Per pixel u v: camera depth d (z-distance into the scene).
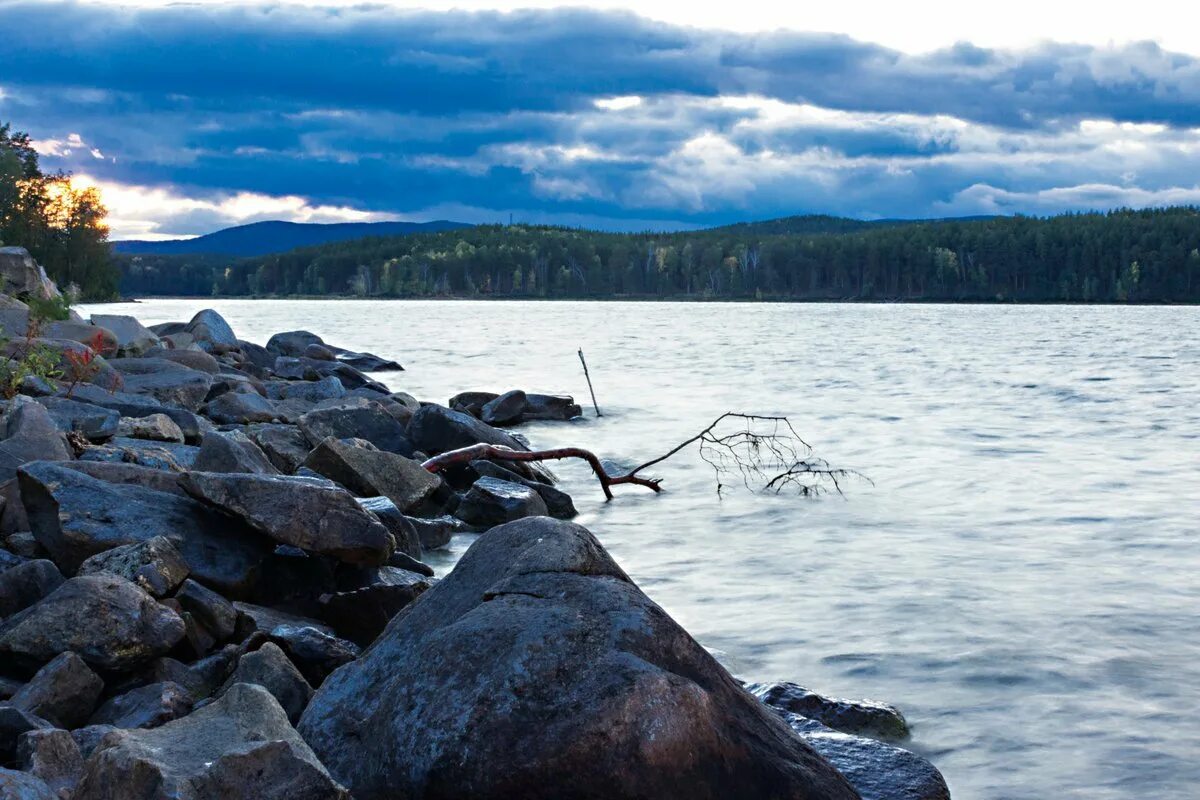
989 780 6.40
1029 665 8.30
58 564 8.19
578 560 5.32
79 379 16.20
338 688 5.28
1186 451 20.33
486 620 4.93
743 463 19.09
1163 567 11.34
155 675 6.75
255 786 4.22
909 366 42.22
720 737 4.62
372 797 4.66
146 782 4.13
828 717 7.12
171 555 7.75
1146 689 7.78
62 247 103.25
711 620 9.60
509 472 15.08
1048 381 35.66
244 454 11.24
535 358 46.25
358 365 37.50
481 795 4.44
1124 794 6.20
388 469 13.23
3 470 9.97
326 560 8.93
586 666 4.66
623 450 20.52
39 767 4.95
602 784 4.39
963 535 13.11
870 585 10.75
